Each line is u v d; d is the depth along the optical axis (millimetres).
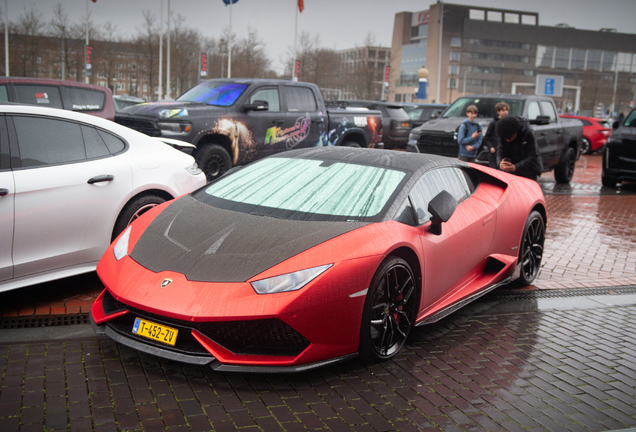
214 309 2592
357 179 3555
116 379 2766
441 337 3654
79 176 3889
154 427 2352
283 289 2652
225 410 2529
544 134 10945
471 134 8477
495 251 4289
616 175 12016
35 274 3701
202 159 8102
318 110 9867
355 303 2836
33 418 2369
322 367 2887
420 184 3572
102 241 4047
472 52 126375
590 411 2766
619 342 3754
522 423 2600
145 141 4582
